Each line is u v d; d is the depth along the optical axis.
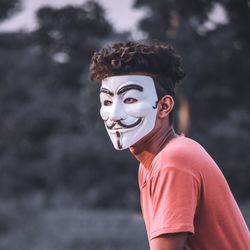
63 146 34.38
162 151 3.46
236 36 31.12
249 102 31.94
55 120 40.62
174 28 31.56
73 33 42.34
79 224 26.70
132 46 3.59
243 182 30.91
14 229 26.09
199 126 32.09
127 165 32.91
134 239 23.30
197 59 30.27
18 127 40.91
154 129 3.61
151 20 31.83
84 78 34.50
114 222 26.72
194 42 30.84
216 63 30.62
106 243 23.12
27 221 26.94
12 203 31.16
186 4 30.36
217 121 32.78
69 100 40.75
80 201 32.66
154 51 3.58
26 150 40.50
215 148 31.45
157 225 3.32
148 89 3.57
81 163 33.62
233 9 30.88
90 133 34.53
